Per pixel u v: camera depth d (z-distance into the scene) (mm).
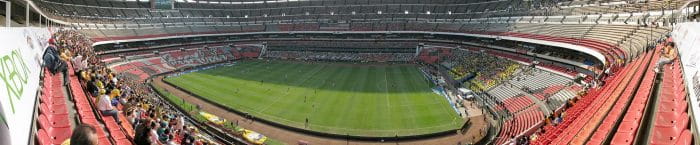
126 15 91750
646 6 47375
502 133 33281
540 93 42781
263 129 35938
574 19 57562
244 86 57281
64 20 68875
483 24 81375
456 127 35250
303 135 34281
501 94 47281
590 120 14031
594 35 48562
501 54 68375
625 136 9469
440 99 47094
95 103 14711
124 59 76062
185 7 107188
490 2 88000
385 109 42250
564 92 39938
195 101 47125
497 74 56531
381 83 59250
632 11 48688
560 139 13422
